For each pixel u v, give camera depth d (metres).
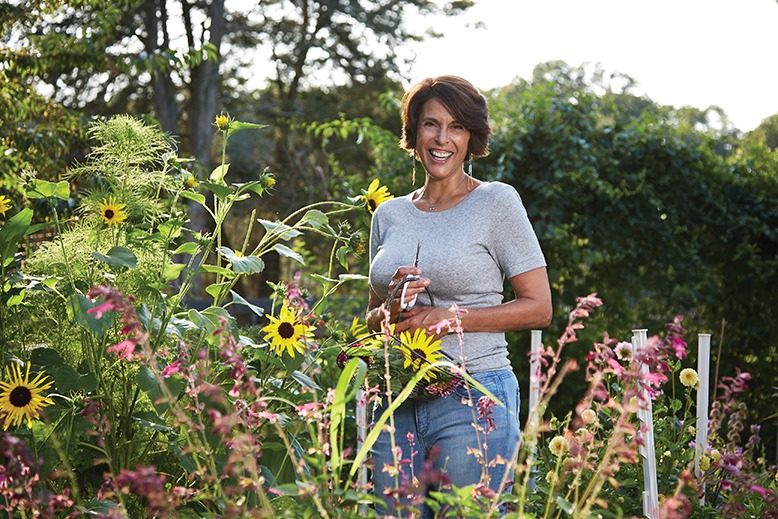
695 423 3.90
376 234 3.03
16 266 3.40
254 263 3.19
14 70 7.74
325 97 23.22
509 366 2.80
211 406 2.93
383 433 2.76
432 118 2.86
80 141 7.32
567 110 7.38
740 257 7.72
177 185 3.35
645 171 7.48
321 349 3.25
